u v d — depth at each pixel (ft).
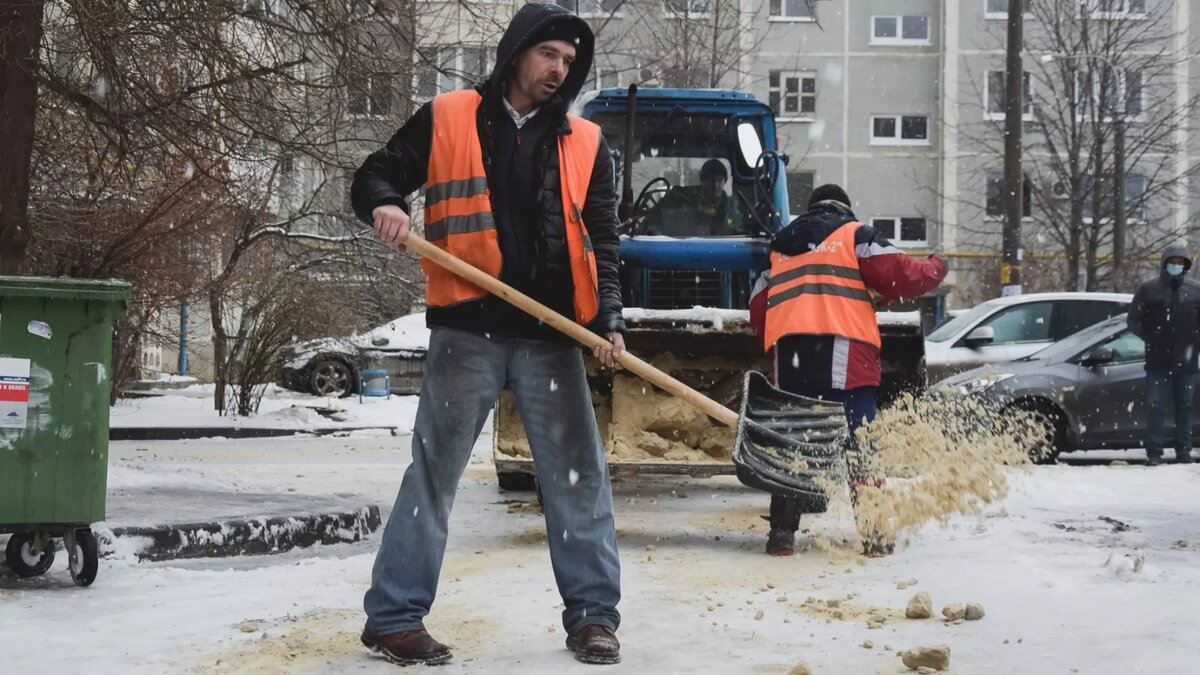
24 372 18.74
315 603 17.78
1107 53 96.48
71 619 16.62
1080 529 24.57
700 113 34.53
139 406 71.10
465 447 14.79
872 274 23.35
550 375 14.94
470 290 14.66
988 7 147.43
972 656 14.65
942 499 18.51
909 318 27.22
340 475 37.78
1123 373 45.57
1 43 26.50
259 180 48.06
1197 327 42.63
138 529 21.35
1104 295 52.85
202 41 30.45
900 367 28.14
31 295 18.72
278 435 58.95
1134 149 102.83
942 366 51.13
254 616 16.87
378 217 14.30
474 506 30.19
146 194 43.96
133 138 32.19
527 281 14.89
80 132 34.63
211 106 31.83
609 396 28.19
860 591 18.71
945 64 146.82
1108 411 45.29
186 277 51.16
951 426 20.30
